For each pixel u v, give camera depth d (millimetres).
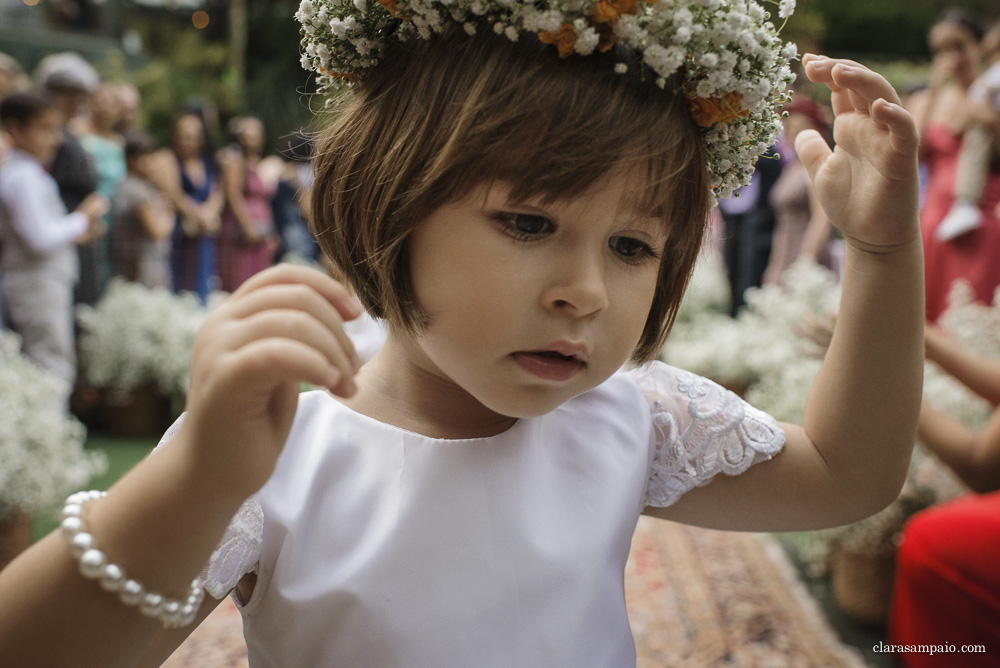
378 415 851
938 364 1634
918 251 863
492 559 794
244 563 746
